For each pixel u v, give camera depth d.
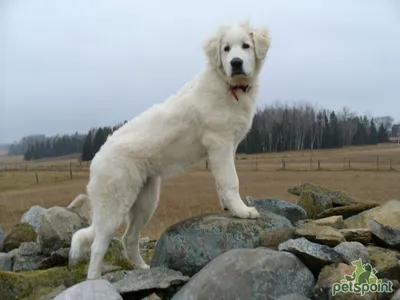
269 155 23.39
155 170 2.23
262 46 2.30
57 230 2.63
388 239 2.05
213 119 2.17
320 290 1.73
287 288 1.74
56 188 12.27
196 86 2.25
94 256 2.10
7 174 18.52
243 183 10.91
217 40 2.27
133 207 2.34
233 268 1.75
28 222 3.39
